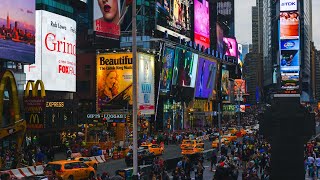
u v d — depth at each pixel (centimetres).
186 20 12706
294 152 598
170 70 10569
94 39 9438
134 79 2012
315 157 3578
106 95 9100
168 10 11525
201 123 12900
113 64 9094
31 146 4603
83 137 6353
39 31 6544
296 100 620
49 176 2539
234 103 17575
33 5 5788
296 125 602
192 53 11881
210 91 13850
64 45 6975
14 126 4134
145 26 10769
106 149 5244
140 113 8594
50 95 6850
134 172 1923
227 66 16788
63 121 6191
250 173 2400
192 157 3950
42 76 6550
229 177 1591
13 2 5403
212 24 15812
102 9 9419
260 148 4097
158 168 2803
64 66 6962
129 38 10656
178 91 11175
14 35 5416
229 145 5584
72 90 7206
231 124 14250
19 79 5794
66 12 7281
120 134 7575
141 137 7819
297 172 595
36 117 5019
